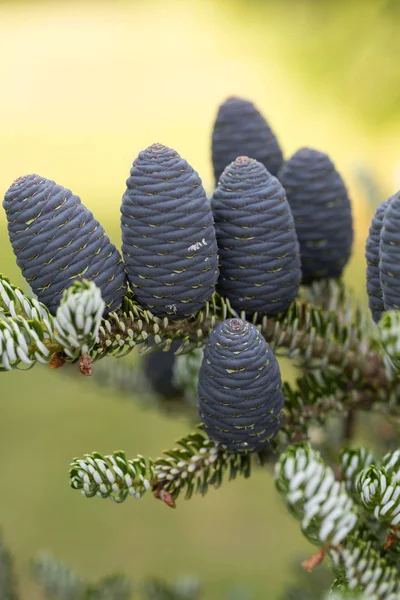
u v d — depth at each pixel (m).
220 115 0.46
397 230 0.38
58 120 3.19
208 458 0.41
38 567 0.54
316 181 0.44
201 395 0.40
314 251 0.45
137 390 0.54
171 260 0.39
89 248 0.38
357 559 0.38
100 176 2.60
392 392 0.44
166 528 1.26
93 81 3.41
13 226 0.38
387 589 0.38
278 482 0.38
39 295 0.39
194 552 1.21
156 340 0.41
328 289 0.46
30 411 1.55
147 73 3.32
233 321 0.39
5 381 1.67
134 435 1.45
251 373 0.39
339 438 0.50
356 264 1.21
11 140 3.05
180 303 0.39
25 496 1.34
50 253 0.38
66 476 1.37
